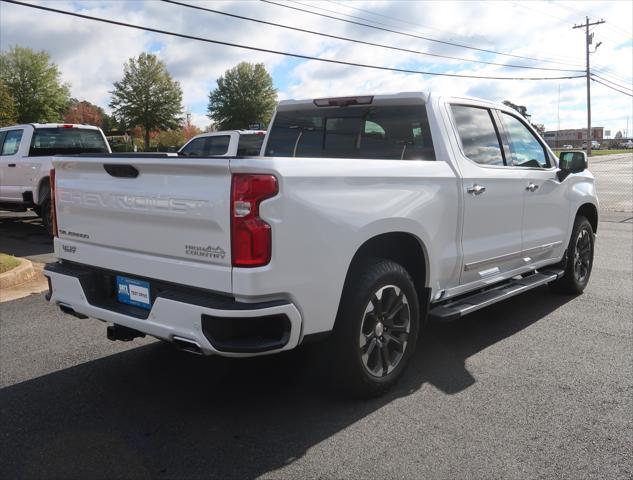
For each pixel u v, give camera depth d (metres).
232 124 71.50
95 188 3.69
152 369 4.35
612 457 3.11
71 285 3.83
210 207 3.06
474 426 3.45
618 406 3.71
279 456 3.12
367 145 4.82
